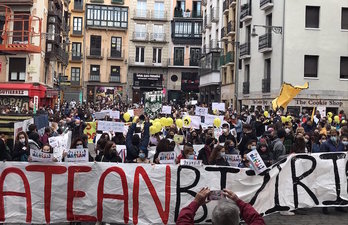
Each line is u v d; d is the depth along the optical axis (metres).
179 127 14.36
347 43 28.42
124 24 60.62
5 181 8.08
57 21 36.75
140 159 9.49
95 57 59.50
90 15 59.53
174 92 61.72
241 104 36.06
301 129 11.84
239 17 36.25
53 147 10.52
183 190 8.26
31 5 31.47
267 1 30.03
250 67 34.34
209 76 45.47
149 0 61.38
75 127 14.90
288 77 27.91
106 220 8.16
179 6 61.66
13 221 8.06
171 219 8.22
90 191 8.15
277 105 19.19
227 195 3.86
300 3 28.02
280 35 28.44
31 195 8.09
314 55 28.14
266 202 8.65
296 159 8.97
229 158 9.23
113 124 12.77
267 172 8.64
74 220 8.13
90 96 59.66
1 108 23.03
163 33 61.72
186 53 61.56
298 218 8.97
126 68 60.66
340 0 28.34
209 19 51.00
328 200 9.13
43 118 15.91
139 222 8.16
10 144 11.93
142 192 8.19
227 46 42.00
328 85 28.14
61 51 40.06
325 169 9.13
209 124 15.59
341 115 21.78
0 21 31.67
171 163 8.77
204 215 8.04
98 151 10.78
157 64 61.44
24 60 31.19
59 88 41.06
